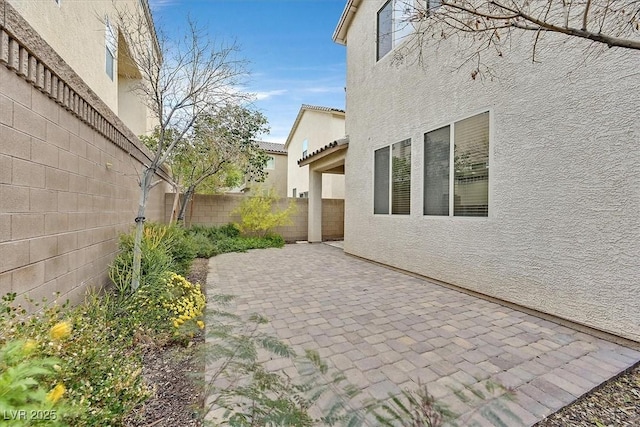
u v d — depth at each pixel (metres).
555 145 4.57
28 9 4.91
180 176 12.22
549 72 4.63
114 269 5.22
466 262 6.12
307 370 2.66
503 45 5.31
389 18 8.64
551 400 2.78
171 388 2.88
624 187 3.84
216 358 2.48
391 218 8.51
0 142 2.74
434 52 6.89
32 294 3.23
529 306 4.95
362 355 3.62
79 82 4.23
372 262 9.50
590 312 4.17
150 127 15.33
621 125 3.86
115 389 2.20
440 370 3.29
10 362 1.38
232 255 11.12
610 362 3.44
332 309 5.25
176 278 5.14
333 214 16.62
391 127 8.51
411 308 5.30
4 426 1.09
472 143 6.00
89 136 4.72
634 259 3.76
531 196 4.90
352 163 10.79
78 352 2.28
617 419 2.56
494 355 3.62
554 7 4.38
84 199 4.54
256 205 13.97
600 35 2.36
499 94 5.41
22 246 3.06
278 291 6.39
